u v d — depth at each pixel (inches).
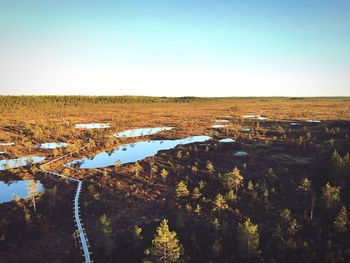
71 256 2568.9
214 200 3314.5
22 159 4975.4
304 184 3257.9
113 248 2620.6
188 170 4215.1
